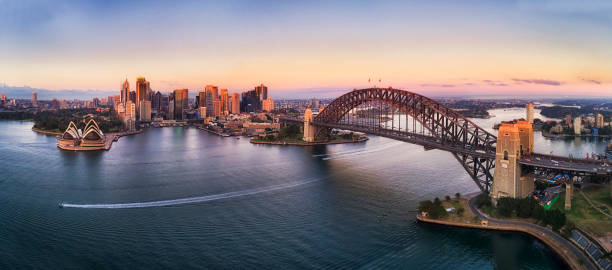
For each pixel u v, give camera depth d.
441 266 91.25
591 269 85.69
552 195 126.12
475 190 147.12
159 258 93.62
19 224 113.69
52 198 139.50
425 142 172.50
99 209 127.81
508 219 113.75
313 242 102.81
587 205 113.75
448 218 116.00
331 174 181.00
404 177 172.38
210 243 102.06
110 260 92.31
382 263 92.00
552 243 98.81
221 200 138.75
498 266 91.31
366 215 122.94
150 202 135.75
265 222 117.25
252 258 94.00
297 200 139.00
